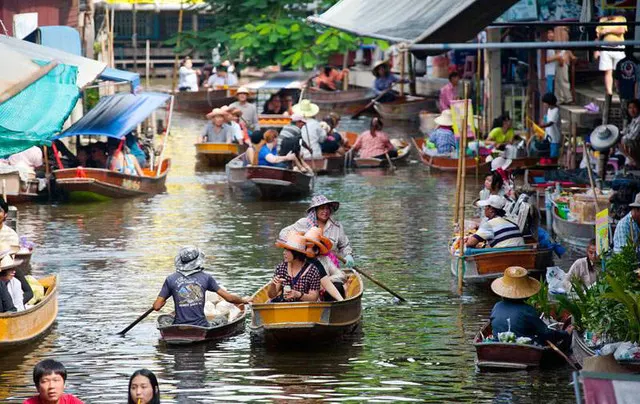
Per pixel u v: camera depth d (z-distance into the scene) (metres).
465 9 25.56
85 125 56.78
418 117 92.69
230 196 57.66
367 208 53.41
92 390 27.08
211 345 30.72
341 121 93.94
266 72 117.81
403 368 28.53
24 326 30.33
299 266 30.27
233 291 36.62
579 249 42.06
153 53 133.25
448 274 39.00
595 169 49.22
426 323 32.78
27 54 35.09
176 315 31.05
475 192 57.72
